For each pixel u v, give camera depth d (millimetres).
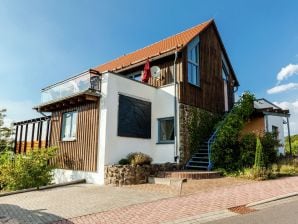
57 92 14828
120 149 13109
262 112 18172
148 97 15492
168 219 6492
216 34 20312
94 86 13070
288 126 19500
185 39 17891
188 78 16344
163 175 12414
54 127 15859
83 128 13695
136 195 9328
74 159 13812
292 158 17156
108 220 6551
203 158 14922
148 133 15094
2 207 8297
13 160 14414
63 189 11133
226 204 7719
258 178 11852
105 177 12062
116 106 13242
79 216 6977
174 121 14891
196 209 7305
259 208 7340
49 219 6793
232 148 14492
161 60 16875
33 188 11695
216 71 19516
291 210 6973
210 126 17406
